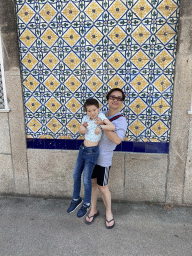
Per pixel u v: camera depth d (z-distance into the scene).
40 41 2.97
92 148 2.39
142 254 2.29
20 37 2.99
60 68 3.02
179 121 2.92
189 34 2.68
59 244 2.44
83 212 2.53
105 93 3.01
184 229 2.67
